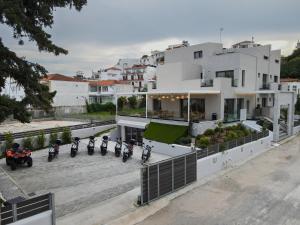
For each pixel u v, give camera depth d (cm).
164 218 959
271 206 1048
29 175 1514
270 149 2094
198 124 2092
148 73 7638
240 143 1803
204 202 1093
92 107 5472
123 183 1369
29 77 1141
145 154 1803
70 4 1203
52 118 4438
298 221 926
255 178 1389
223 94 2433
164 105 2866
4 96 1130
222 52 3045
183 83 2675
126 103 5544
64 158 1888
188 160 1282
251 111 2911
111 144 2331
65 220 939
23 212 748
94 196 1198
